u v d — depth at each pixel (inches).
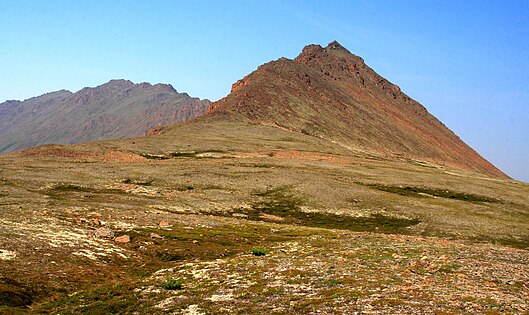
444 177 6210.6
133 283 1396.4
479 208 4163.4
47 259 1521.9
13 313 1072.8
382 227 3383.4
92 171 4891.7
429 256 1706.4
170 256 1873.8
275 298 1141.1
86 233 2007.9
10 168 4798.2
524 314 939.3
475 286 1222.3
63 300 1227.2
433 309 977.5
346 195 4254.4
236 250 2068.2
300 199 4089.6
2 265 1375.5
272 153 7490.2
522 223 3597.4
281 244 2233.0
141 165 5511.8
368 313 966.4
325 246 2053.4
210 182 4596.5
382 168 6574.8
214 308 1086.4
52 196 3383.4
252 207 3821.4
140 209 3034.0
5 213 2262.6
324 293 1154.7
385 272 1417.3
